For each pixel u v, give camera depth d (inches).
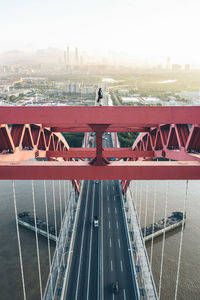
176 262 2363.4
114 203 3440.0
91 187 3946.9
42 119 927.7
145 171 991.0
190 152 1263.5
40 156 1631.4
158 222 2940.5
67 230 2743.6
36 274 2202.3
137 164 1003.9
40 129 1644.9
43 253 2444.6
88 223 2940.5
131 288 2025.1
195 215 3127.5
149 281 2078.0
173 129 1461.6
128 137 6697.8
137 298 1931.6
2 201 3390.7
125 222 2947.8
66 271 2151.8
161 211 3206.2
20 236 2687.0
